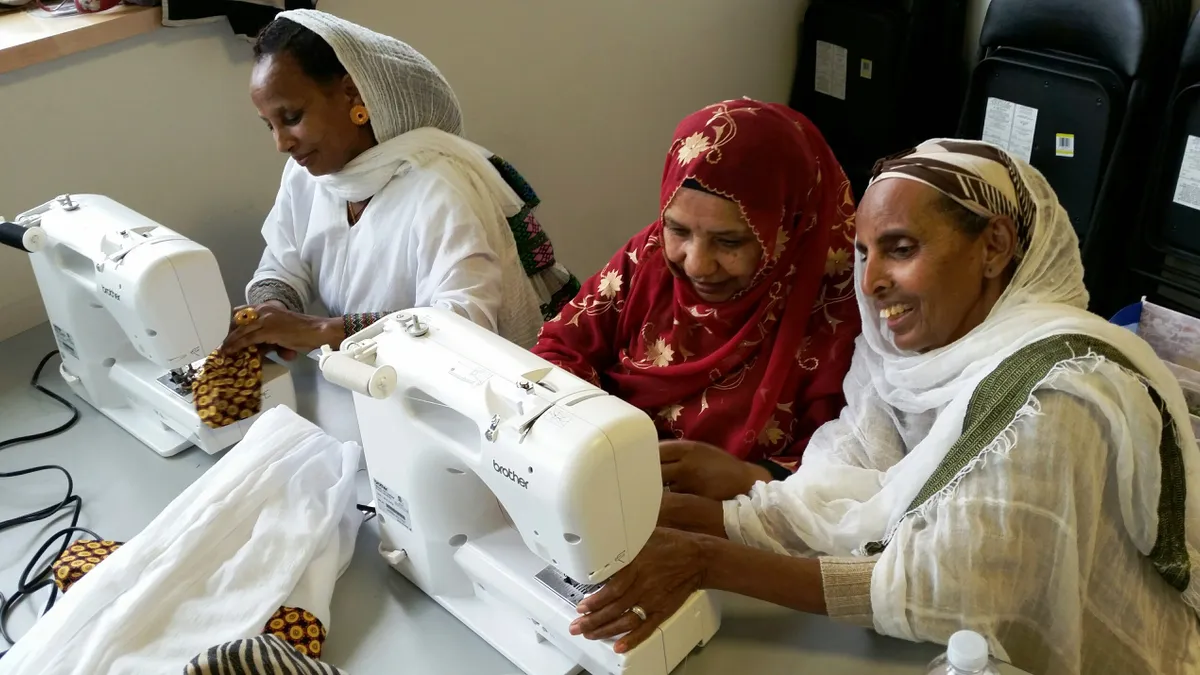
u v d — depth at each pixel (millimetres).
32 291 1794
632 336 1490
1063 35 2072
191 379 1407
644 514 899
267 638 890
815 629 1017
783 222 1291
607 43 2555
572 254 2770
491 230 1644
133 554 1051
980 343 1021
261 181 2057
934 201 988
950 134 2746
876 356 1196
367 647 1046
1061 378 930
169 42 1829
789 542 1123
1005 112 2252
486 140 2426
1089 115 2068
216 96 1928
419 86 1582
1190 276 2023
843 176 1374
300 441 1190
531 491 870
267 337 1485
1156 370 993
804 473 1154
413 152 1581
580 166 2668
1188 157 1914
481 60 2326
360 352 1034
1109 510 994
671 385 1390
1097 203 2070
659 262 1447
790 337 1328
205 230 2002
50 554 1211
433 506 1041
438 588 1096
